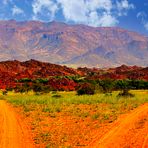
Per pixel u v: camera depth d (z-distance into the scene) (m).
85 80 115.88
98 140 20.58
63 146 19.61
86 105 40.75
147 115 28.69
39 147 19.69
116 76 159.00
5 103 50.03
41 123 28.20
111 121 27.12
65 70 190.75
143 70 174.62
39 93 77.94
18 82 123.88
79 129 24.84
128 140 19.92
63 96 59.44
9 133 23.55
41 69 175.50
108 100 43.97
